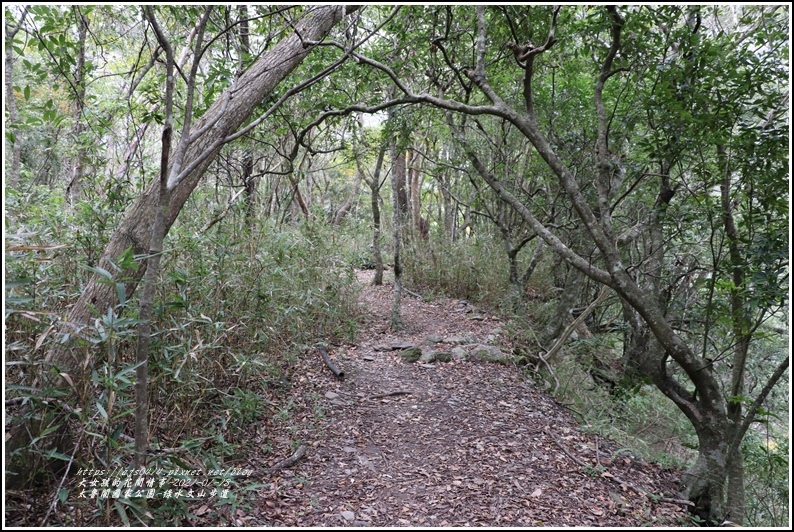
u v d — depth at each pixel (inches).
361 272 419.2
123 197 141.1
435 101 161.5
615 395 239.3
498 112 161.6
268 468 131.1
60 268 132.0
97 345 107.6
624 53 175.2
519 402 198.2
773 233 146.0
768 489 201.2
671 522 130.4
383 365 222.8
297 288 201.9
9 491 98.0
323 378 198.1
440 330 281.4
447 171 393.7
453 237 426.3
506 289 331.9
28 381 104.3
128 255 99.5
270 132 217.0
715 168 179.0
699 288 225.3
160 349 116.3
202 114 164.9
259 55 144.2
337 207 565.0
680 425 229.0
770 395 252.1
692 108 160.9
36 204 145.9
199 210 171.9
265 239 189.6
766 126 159.3
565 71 245.8
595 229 157.6
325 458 141.9
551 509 126.5
